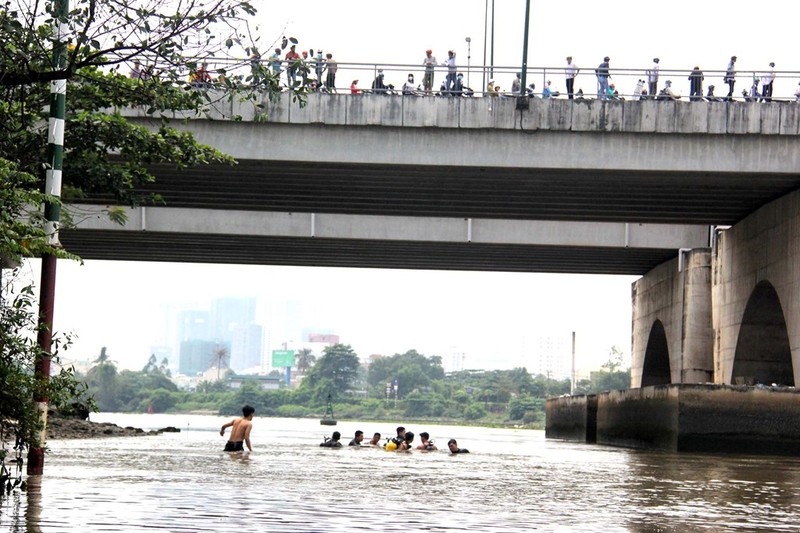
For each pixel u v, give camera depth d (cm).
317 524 1349
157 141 2530
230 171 4803
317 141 4581
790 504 1869
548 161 4575
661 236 6278
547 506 1686
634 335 7812
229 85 2264
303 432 7788
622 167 4578
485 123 4559
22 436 1714
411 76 4741
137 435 5031
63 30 1927
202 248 6669
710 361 6175
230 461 2739
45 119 2266
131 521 1320
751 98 4644
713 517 1577
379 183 4969
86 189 2539
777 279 4997
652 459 3784
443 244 6275
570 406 7644
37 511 1391
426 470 2664
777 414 4312
